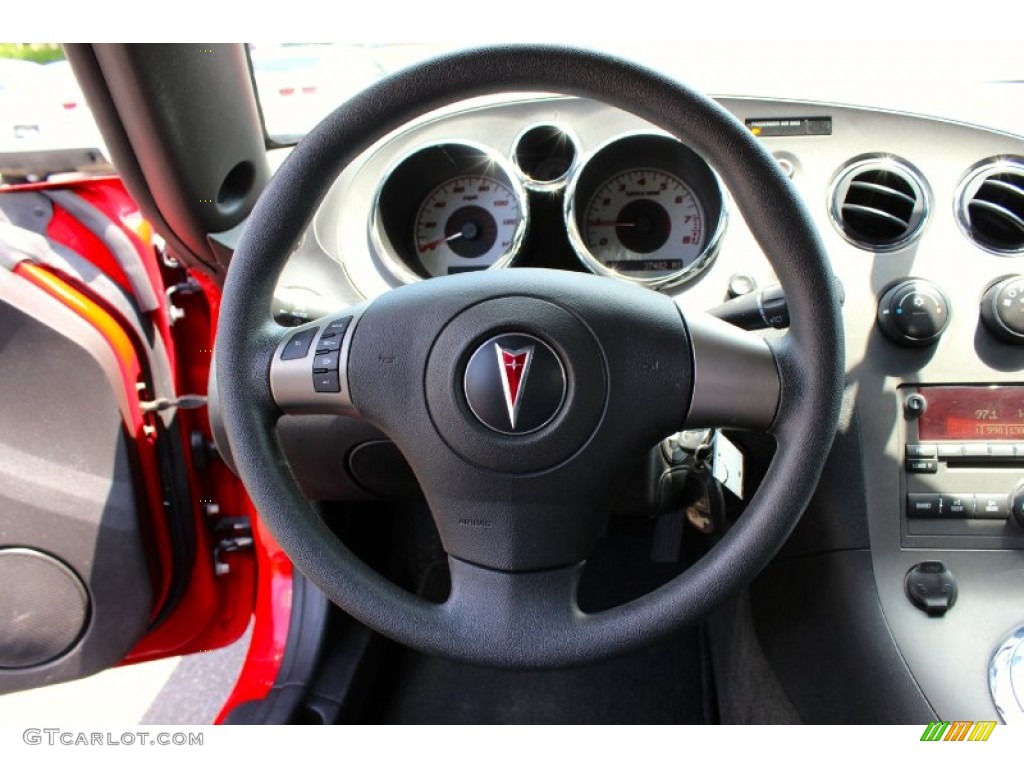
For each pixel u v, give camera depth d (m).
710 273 1.01
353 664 1.21
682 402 0.68
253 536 1.28
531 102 1.06
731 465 0.91
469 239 1.11
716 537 1.18
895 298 0.95
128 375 1.07
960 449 0.95
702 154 0.67
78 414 1.02
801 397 0.66
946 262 0.99
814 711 1.17
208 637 1.34
